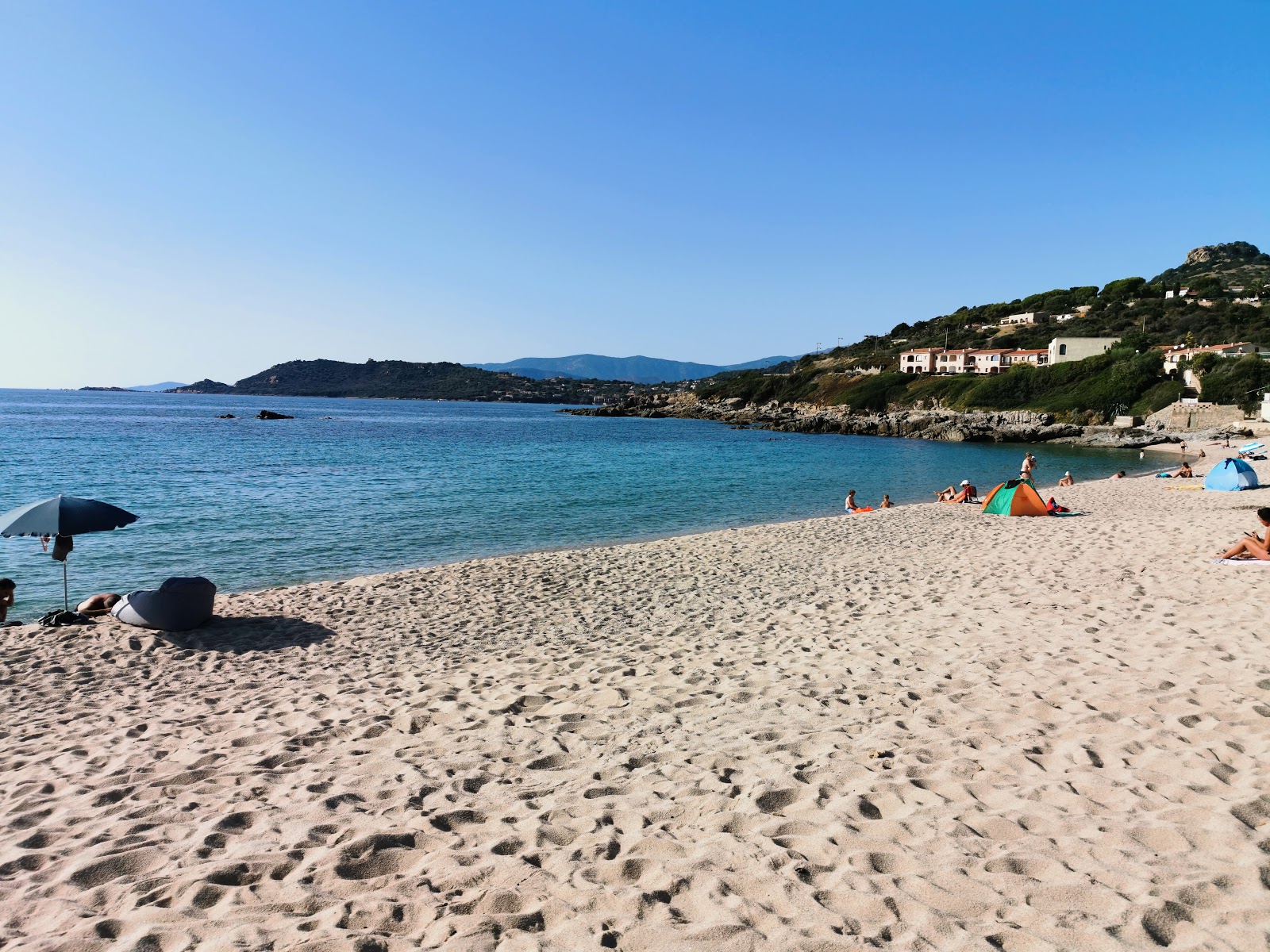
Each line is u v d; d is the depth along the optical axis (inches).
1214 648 280.7
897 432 3186.5
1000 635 331.0
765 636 366.0
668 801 181.2
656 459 1921.8
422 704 280.2
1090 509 859.4
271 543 758.5
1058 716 224.1
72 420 3722.9
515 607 457.7
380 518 919.0
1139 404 2928.2
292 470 1519.4
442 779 204.5
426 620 426.9
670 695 279.1
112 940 128.7
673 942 120.1
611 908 132.2
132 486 1218.6
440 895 140.3
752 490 1251.2
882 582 487.2
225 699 295.9
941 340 4933.6
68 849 167.8
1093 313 4655.5
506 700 282.4
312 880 148.3
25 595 551.2
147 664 343.3
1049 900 126.6
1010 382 3484.3
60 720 272.8
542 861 152.6
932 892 131.6
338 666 340.2
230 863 154.6
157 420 3912.4
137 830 177.8
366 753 231.5
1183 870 132.9
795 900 131.3
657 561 603.2
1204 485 1018.1
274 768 219.3
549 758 218.7
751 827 163.8
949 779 182.9
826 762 199.8
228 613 440.5
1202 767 177.5
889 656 311.3
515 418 5137.8
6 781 215.5
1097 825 153.1
